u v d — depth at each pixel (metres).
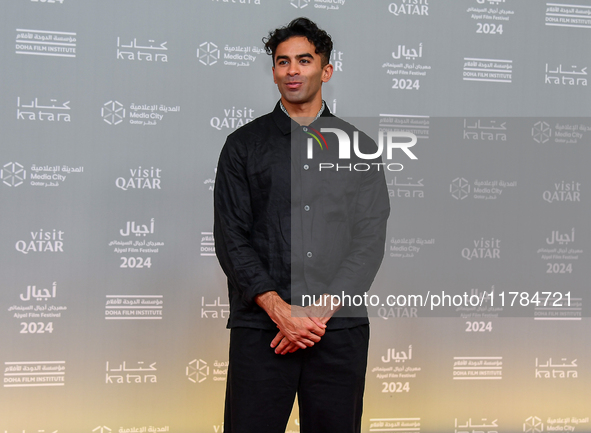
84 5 2.39
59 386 2.37
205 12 2.46
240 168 1.65
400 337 2.55
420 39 2.56
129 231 2.42
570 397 2.62
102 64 2.40
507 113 2.61
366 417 2.53
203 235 2.46
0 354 2.34
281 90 1.67
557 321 2.62
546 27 2.64
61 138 2.38
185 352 2.45
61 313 2.38
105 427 2.39
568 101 2.64
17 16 2.36
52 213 2.37
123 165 2.41
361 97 2.53
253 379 1.59
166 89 2.44
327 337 1.60
